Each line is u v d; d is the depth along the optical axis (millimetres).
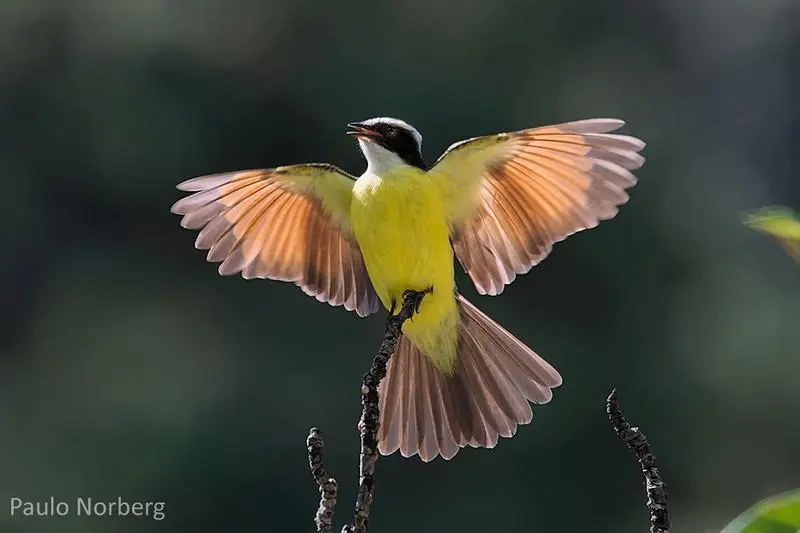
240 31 18781
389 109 18469
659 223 19406
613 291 18828
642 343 18641
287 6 18406
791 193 25047
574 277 18719
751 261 19688
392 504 17156
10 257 18719
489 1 18906
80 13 18859
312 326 17516
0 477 16359
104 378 17438
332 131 18766
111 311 18328
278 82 18781
